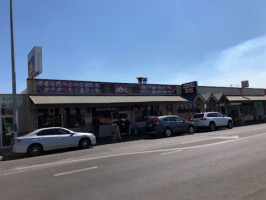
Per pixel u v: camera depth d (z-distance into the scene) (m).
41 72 16.48
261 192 4.95
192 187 5.42
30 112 16.72
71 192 5.51
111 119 20.55
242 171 6.59
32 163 9.91
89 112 19.22
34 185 6.32
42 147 12.66
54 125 17.52
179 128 18.64
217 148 10.53
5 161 11.41
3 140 15.86
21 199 5.24
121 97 20.14
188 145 12.02
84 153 11.80
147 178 6.31
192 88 24.39
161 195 4.98
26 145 12.27
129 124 21.28
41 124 17.00
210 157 8.62
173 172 6.79
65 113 18.11
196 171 6.79
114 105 19.92
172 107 24.62
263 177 5.97
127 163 8.38
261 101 32.50
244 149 9.94
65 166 8.64
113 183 6.03
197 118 21.02
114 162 8.73
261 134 15.08
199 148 10.79
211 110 28.23
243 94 33.69
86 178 6.68
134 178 6.38
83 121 18.84
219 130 21.11
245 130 19.00
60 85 18.11
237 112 31.98
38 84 17.27
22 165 9.61
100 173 7.16
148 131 18.34
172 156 9.19
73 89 18.64
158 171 6.99
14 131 14.14
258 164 7.30
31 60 17.53
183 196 4.88
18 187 6.21
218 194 4.92
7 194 5.66
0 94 16.08
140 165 7.93
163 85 24.17
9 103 16.34
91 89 19.52
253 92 35.69
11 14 14.98
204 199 4.68
